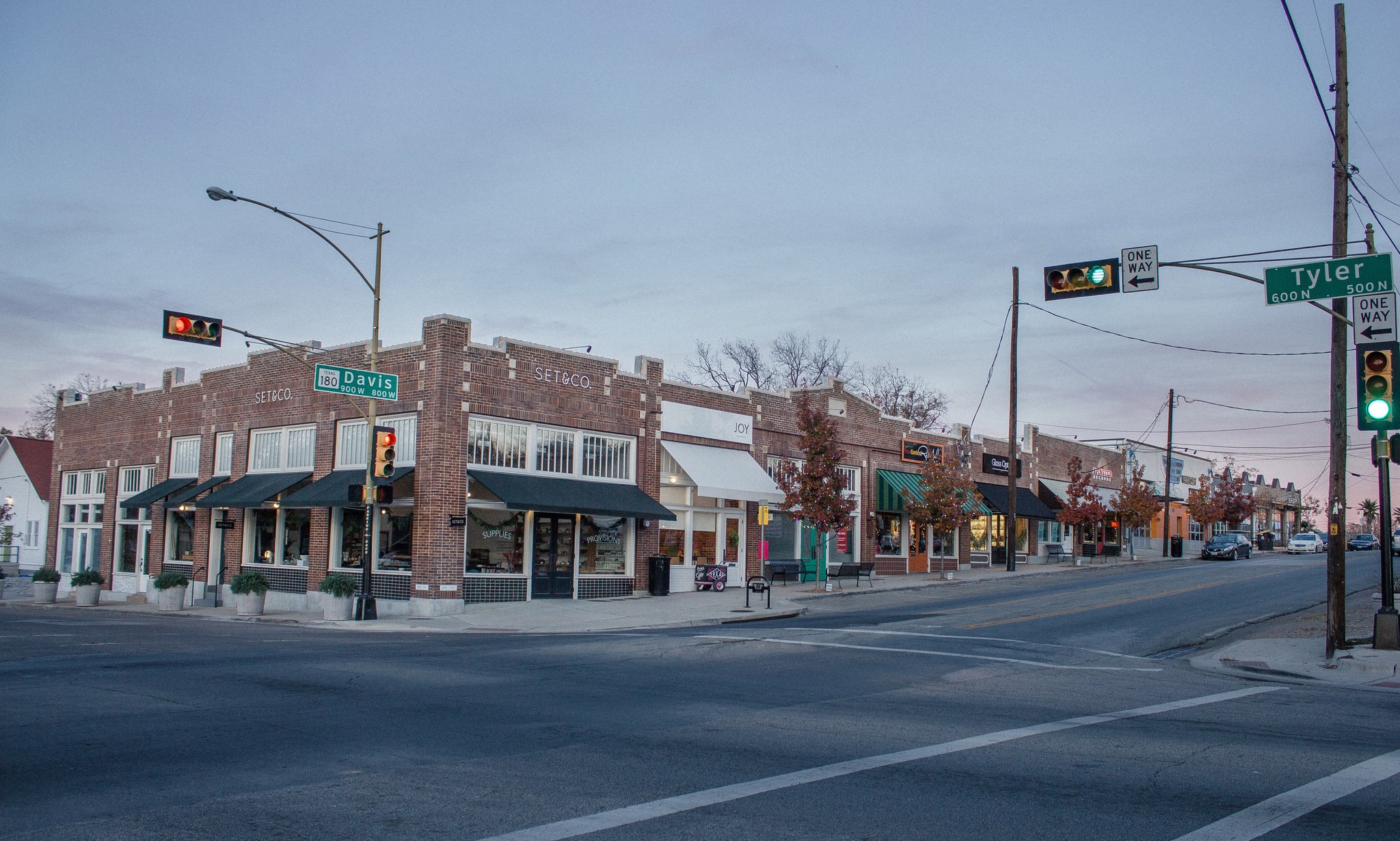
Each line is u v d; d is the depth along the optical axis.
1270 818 6.77
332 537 28.58
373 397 23.52
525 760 8.33
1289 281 15.60
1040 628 21.45
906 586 34.34
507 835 6.24
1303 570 43.34
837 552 38.25
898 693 12.57
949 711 11.15
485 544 26.61
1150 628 22.03
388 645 17.56
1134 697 12.55
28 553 47.75
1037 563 50.62
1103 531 58.94
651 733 9.58
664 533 31.30
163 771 7.78
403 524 26.59
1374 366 16.27
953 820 6.66
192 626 22.70
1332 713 11.27
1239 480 74.75
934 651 17.03
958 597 30.70
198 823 6.42
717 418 33.19
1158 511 54.97
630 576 29.70
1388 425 16.09
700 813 6.77
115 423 39.06
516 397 27.14
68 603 35.16
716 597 29.58
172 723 9.69
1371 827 6.59
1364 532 78.88
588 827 6.41
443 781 7.59
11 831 6.19
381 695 11.55
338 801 6.98
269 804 6.89
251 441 32.03
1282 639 19.25
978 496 40.34
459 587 25.39
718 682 13.13
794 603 27.84
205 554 33.00
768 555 35.25
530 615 24.36
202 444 33.94
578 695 11.80
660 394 31.14
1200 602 27.66
